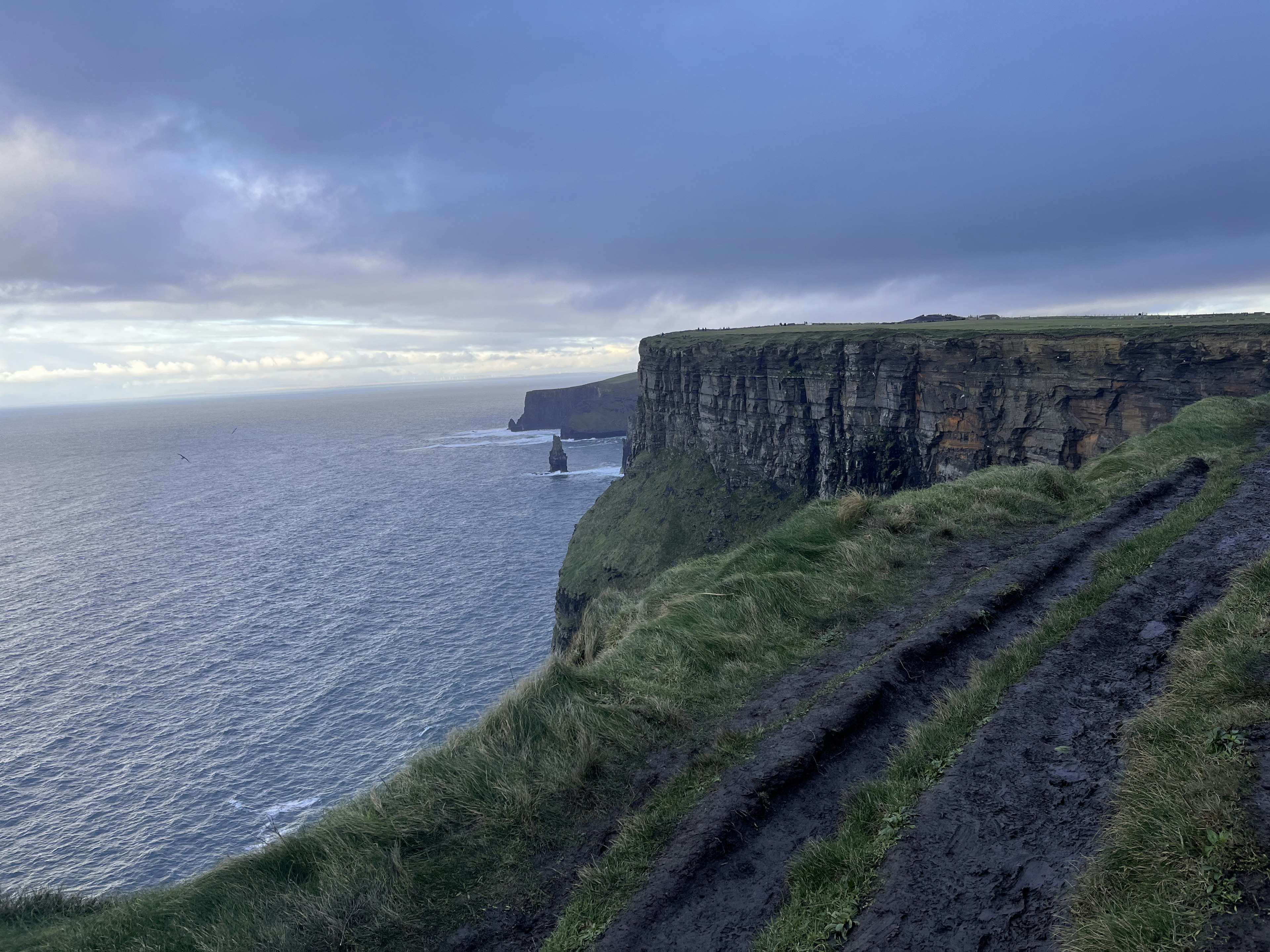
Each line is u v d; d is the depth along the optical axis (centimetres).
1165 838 412
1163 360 5166
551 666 885
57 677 6850
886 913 443
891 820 533
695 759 712
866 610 1047
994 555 1203
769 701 812
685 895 521
